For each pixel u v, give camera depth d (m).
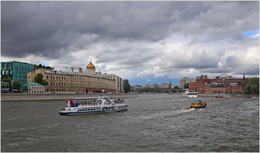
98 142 34.28
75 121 51.28
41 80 148.00
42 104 91.25
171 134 39.44
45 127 44.00
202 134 39.56
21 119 51.94
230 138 37.03
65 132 40.28
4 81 138.50
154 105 98.88
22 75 177.50
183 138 36.84
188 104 105.75
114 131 41.47
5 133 38.91
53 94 126.56
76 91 176.88
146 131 41.66
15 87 141.75
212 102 123.69
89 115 61.59
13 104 90.50
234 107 90.12
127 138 36.56
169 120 54.22
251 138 37.16
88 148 31.47
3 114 59.34
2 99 105.56
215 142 34.69
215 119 56.16
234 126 46.88
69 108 60.84
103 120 53.50
